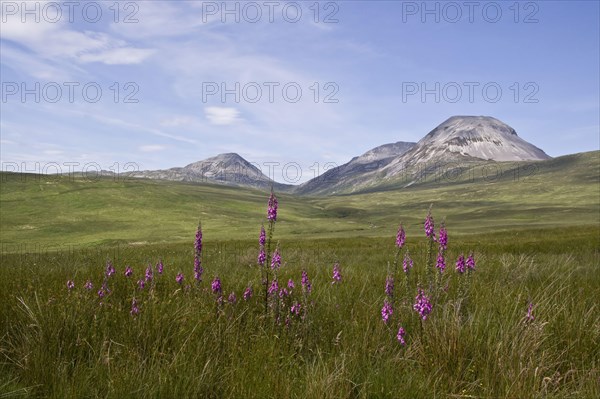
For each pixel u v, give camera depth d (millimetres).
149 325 4785
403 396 3613
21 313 4938
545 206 171875
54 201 138625
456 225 103062
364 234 83500
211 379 3795
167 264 11273
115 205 142625
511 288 7734
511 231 58219
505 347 4344
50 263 11727
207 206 161375
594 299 6648
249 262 14469
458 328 4551
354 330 5059
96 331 4703
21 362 4027
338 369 3885
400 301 6199
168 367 3834
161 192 171125
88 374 3809
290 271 9758
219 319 5000
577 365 4469
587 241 29031
